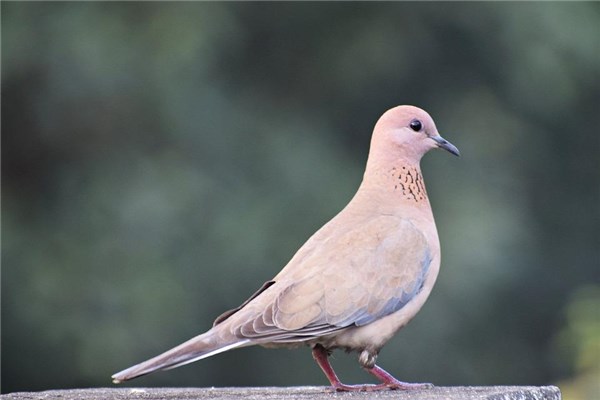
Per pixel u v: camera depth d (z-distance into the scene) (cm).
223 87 1836
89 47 1717
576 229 2197
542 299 2098
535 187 2111
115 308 1662
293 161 1830
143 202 1688
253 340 793
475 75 2036
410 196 877
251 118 1847
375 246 839
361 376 1748
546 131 2127
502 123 1986
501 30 1978
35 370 1698
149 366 763
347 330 830
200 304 1691
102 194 1725
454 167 1914
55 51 1731
